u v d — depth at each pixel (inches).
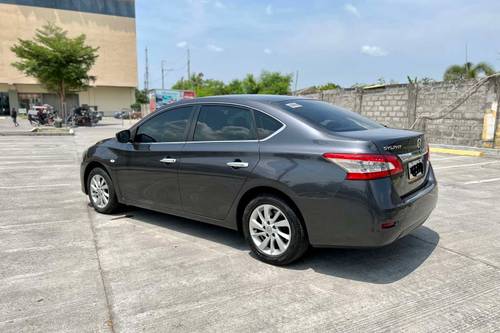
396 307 120.1
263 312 117.5
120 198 208.2
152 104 1732.3
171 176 178.1
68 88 1348.4
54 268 147.3
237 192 154.9
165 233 187.0
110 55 2396.7
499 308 119.2
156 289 131.4
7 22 2108.8
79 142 679.7
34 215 217.3
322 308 119.6
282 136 147.0
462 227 196.4
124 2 2401.6
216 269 146.9
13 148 570.3
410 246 169.6
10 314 116.0
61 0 2231.8
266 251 151.7
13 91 2175.2
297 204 138.4
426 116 577.0
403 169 137.5
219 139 164.2
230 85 2411.4
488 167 398.0
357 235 130.4
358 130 150.4
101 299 124.9
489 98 503.5
